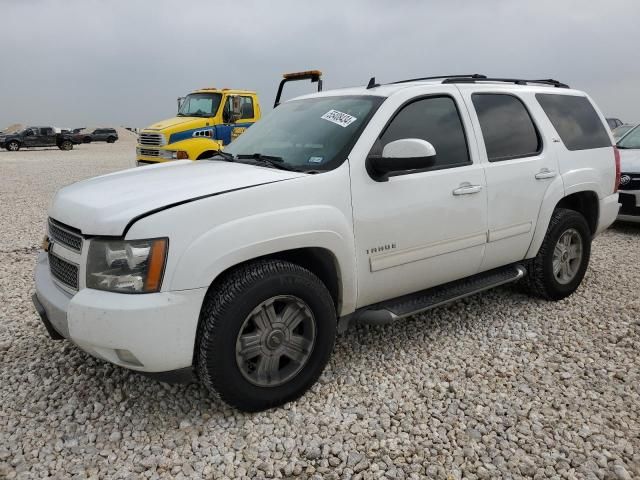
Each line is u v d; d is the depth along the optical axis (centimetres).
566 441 275
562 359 363
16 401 317
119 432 285
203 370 278
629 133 882
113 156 2830
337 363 360
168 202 270
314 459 265
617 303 464
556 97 471
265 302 287
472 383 333
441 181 358
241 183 293
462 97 391
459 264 381
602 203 485
